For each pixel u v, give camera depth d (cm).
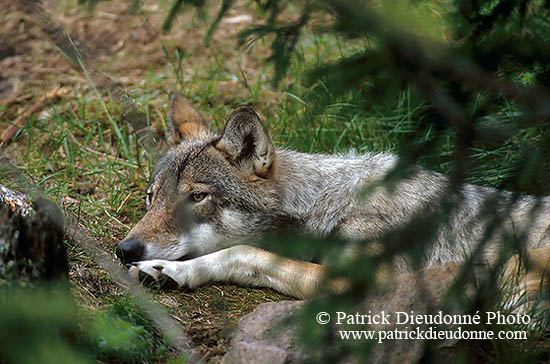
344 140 1292
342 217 909
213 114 1430
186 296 820
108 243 944
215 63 1648
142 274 813
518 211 732
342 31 412
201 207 905
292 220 945
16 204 788
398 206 850
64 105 1420
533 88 412
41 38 1647
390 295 633
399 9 367
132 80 1541
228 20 1792
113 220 1051
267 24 570
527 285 729
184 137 1038
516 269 741
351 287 470
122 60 1634
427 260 838
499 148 952
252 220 927
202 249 912
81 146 1292
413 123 1216
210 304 806
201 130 1062
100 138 1295
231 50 1703
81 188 1149
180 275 823
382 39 376
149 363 625
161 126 1345
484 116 506
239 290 860
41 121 1348
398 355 604
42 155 1217
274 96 1492
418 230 473
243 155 924
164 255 873
